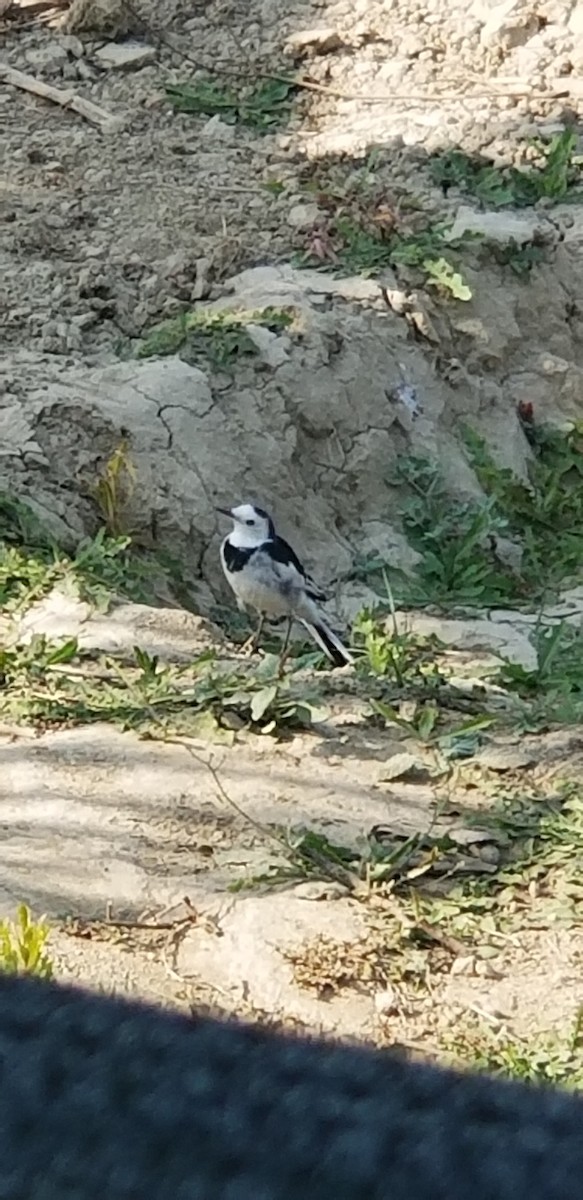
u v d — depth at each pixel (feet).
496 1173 2.58
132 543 27.84
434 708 21.39
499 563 32.01
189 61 42.88
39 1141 2.62
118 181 37.81
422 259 35.60
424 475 32.60
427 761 19.61
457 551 31.30
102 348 32.12
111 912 15.97
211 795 18.20
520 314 36.81
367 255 35.53
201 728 19.66
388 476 32.48
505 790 19.06
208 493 28.99
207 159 38.96
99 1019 2.85
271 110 41.19
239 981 14.98
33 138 39.40
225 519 28.89
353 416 32.24
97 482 27.84
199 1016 3.17
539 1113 2.72
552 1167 2.59
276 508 30.22
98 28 43.34
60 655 21.03
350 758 19.53
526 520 33.40
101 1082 2.69
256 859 16.88
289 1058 2.78
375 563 30.81
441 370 34.71
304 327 32.27
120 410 28.89
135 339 32.60
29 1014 2.85
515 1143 2.63
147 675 20.63
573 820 18.21
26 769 18.56
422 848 17.46
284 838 17.28
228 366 31.01
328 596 29.76
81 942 15.42
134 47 43.09
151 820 17.65
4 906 15.78
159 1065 2.73
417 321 34.27
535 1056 13.79
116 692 20.43
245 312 32.55
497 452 34.96
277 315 32.37
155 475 28.32
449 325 35.29
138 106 40.91
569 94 41.96
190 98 41.06
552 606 30.25
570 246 38.01
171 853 17.06
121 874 16.56
